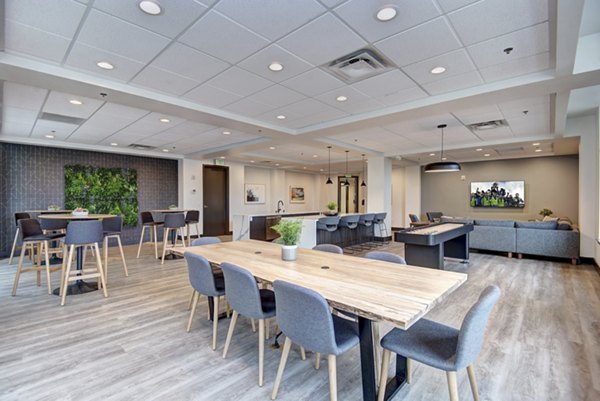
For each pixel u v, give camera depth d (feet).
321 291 6.06
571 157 28.53
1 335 9.48
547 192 29.53
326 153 29.07
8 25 7.64
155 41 8.54
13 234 22.04
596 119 18.29
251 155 29.63
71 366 7.77
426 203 36.78
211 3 6.88
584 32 9.70
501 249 21.44
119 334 9.59
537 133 20.29
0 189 21.03
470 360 5.22
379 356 8.12
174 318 10.87
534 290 14.06
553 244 19.75
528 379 7.27
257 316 7.16
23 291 13.87
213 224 34.27
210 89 12.17
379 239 29.37
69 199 24.50
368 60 9.73
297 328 5.85
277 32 8.12
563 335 9.52
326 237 23.97
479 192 33.09
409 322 4.64
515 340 9.21
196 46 8.82
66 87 11.03
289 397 6.61
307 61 9.80
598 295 13.33
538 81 10.61
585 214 19.13
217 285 9.19
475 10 7.18
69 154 24.62
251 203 38.22
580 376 7.37
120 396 6.61
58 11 7.12
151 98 12.35
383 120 15.65
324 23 7.71
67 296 13.19
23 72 9.72
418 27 7.89
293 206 44.34
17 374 7.41
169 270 17.81
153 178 29.58
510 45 8.76
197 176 31.14
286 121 17.03
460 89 12.16
